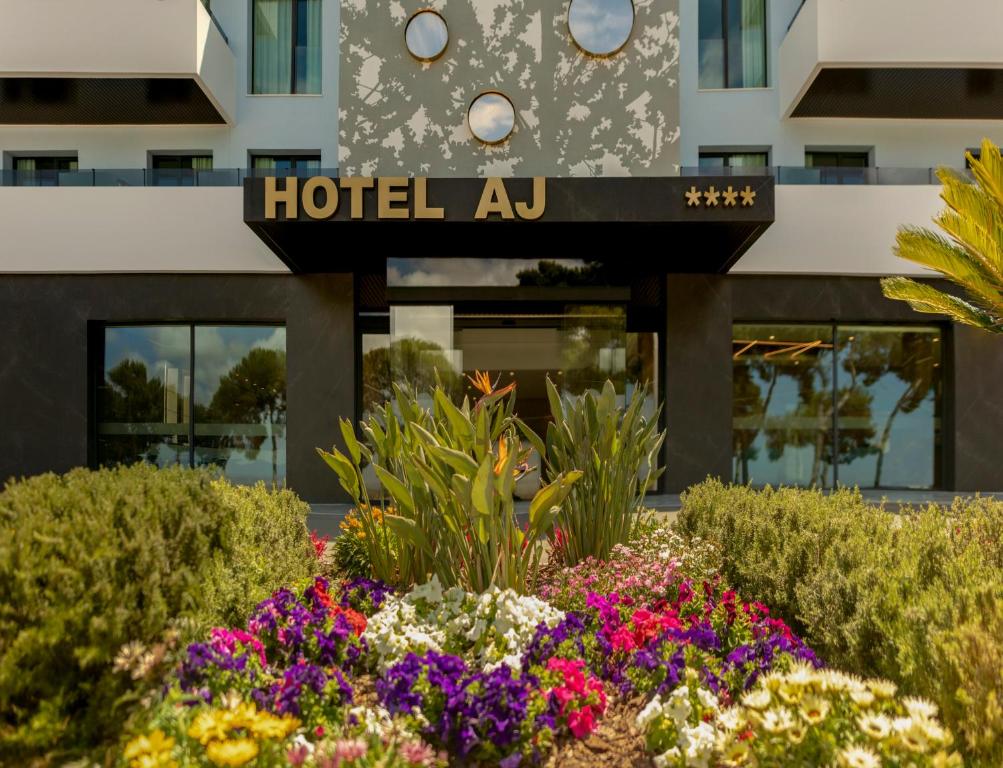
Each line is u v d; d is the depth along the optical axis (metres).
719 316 9.55
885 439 9.97
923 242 7.46
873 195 9.46
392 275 8.92
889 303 9.66
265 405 9.58
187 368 9.58
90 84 9.38
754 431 9.82
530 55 8.97
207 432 9.55
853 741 1.73
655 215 7.50
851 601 2.60
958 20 9.09
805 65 9.55
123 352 9.61
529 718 2.05
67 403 9.27
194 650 2.09
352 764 1.59
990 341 9.76
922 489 9.97
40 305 9.32
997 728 1.74
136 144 10.50
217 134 10.45
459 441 3.32
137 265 9.23
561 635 2.56
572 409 4.27
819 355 9.91
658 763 1.96
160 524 2.43
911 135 10.59
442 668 2.21
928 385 10.01
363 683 2.46
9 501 2.31
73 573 2.00
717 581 3.60
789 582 3.14
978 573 2.62
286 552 3.56
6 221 9.23
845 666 2.55
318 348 9.34
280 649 2.46
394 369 9.23
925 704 1.80
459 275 8.98
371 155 8.91
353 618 2.71
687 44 10.62
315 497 9.21
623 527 4.19
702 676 2.33
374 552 3.82
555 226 7.75
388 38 8.95
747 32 10.77
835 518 3.38
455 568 3.29
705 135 10.52
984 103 10.10
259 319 9.44
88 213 9.24
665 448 9.50
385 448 3.88
